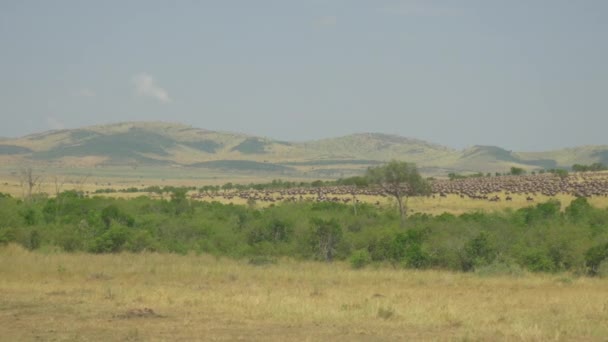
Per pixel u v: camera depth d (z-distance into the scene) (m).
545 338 23.86
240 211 95.44
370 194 184.00
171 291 34.50
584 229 63.38
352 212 101.12
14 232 58.66
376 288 38.38
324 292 35.59
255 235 68.25
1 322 25.59
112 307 29.36
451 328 25.73
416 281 42.09
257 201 175.50
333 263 56.00
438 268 52.00
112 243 57.84
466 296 35.09
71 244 58.22
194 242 66.19
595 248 48.97
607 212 89.69
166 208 98.50
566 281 42.97
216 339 22.78
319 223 61.88
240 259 57.03
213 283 39.28
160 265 47.41
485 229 65.75
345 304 30.69
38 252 54.88
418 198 160.75
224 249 63.97
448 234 60.16
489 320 27.28
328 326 25.58
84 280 39.03
